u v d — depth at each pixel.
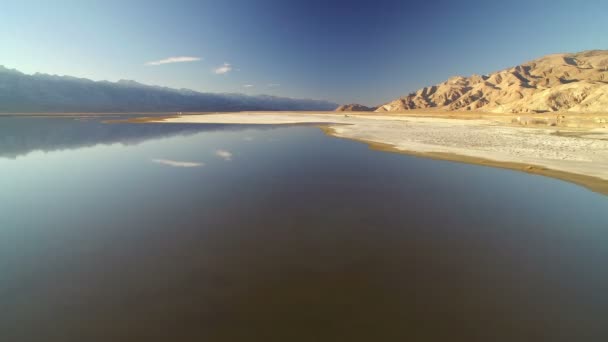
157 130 43.16
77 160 20.14
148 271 7.09
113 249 8.15
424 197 12.71
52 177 15.70
